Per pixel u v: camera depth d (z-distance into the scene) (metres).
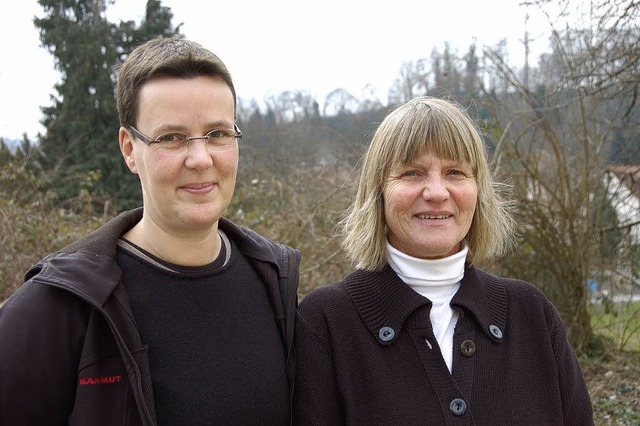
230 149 1.60
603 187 5.68
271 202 6.77
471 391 1.67
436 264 1.79
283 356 1.72
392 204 1.78
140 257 1.58
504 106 5.59
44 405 1.38
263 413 1.58
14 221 5.73
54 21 17.66
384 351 1.74
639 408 4.50
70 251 1.52
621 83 5.08
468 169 1.81
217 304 1.61
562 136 5.70
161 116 1.50
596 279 5.78
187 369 1.51
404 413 1.64
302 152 8.86
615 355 5.46
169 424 1.46
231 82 1.63
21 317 1.38
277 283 1.78
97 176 8.27
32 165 10.25
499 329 1.79
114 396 1.41
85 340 1.41
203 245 1.62
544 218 5.48
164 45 1.57
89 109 16.44
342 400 1.71
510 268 5.60
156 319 1.52
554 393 1.74
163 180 1.52
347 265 5.52
